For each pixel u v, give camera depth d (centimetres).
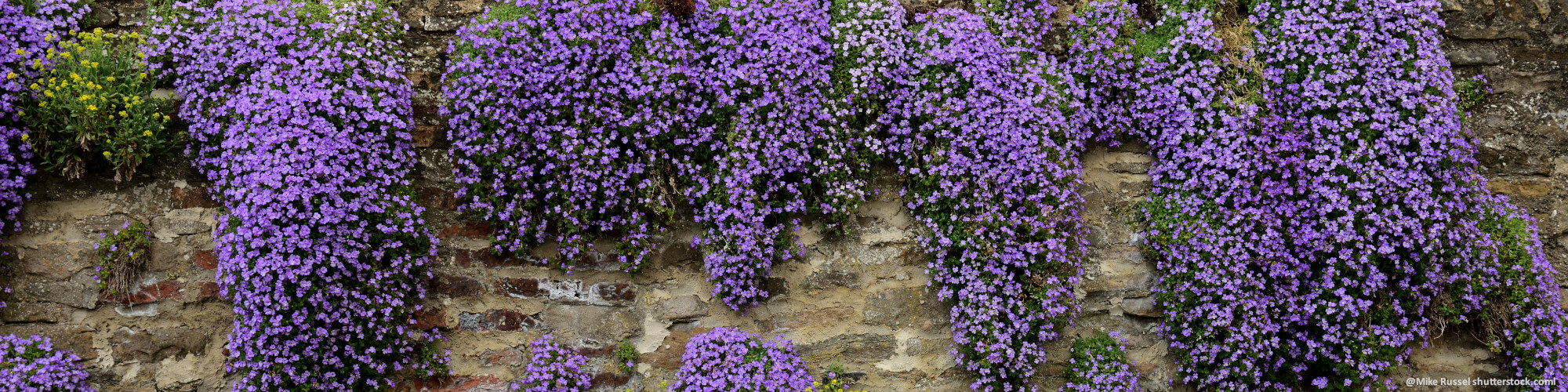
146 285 291
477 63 284
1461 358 331
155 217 293
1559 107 341
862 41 306
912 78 311
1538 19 346
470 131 291
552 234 308
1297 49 311
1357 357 310
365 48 286
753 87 298
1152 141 324
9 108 271
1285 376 321
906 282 324
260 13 281
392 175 292
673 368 316
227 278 269
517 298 310
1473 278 312
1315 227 306
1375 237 308
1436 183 312
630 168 294
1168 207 321
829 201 313
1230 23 327
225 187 288
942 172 305
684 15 303
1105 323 330
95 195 290
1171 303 321
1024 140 304
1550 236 336
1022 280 314
